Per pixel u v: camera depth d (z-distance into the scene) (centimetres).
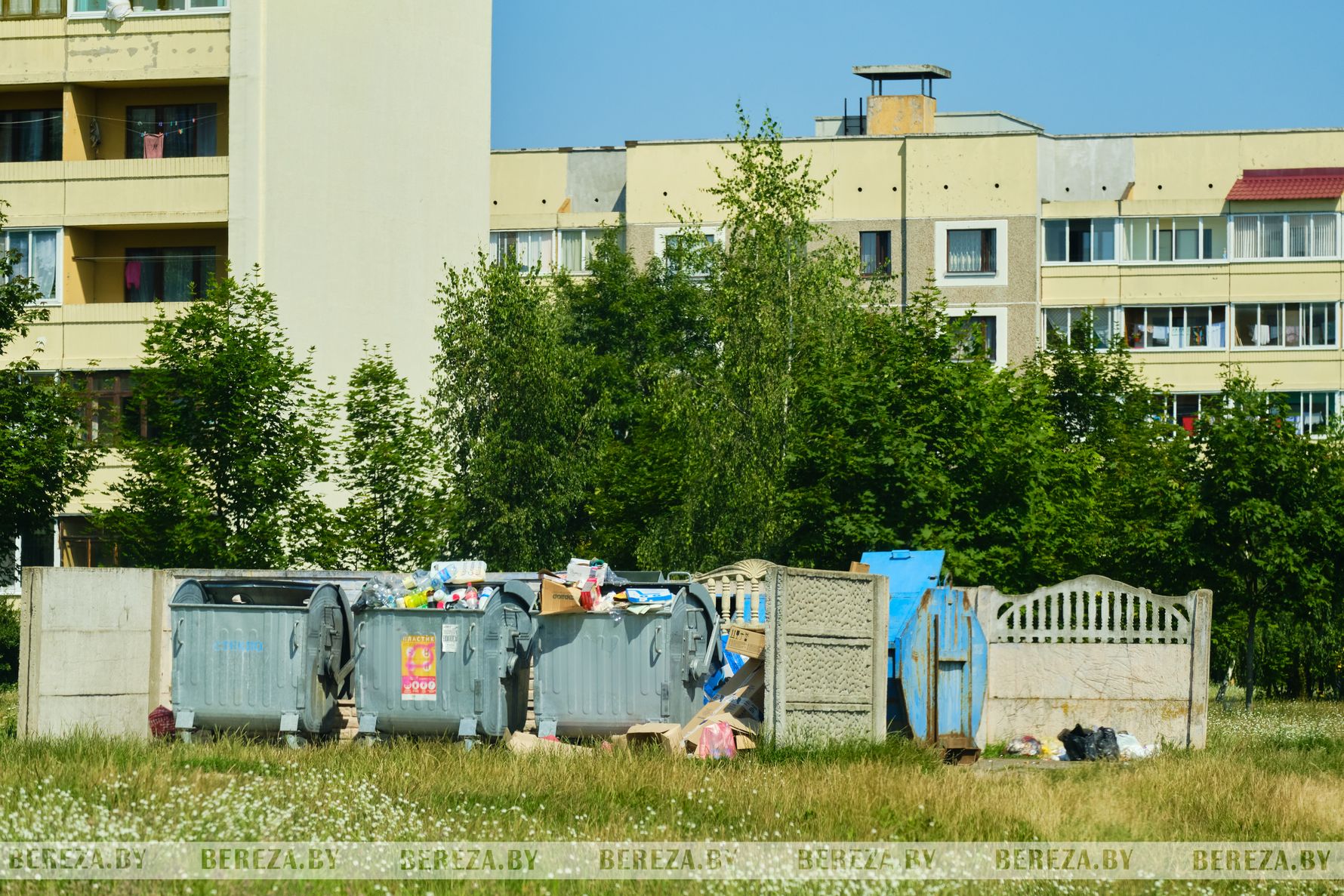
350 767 3141
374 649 3816
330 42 9050
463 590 3919
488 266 7819
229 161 8644
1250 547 6156
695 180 12294
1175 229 11912
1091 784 3206
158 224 8675
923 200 12062
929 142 12088
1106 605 4341
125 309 8550
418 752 3422
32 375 8544
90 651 3866
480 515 7438
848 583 3834
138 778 2867
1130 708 4306
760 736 3619
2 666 7069
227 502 6531
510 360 7519
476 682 3731
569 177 12975
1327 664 7438
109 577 3909
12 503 6856
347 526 6588
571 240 12556
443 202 9812
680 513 7125
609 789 2950
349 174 9188
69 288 8681
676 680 3784
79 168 8700
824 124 14575
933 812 2766
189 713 3881
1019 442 5766
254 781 2855
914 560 4359
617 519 8431
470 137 10044
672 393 7238
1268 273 11731
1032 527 5744
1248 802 2962
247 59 8638
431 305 9662
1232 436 6159
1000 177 11975
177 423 6531
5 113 9031
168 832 2381
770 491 6456
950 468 5800
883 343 6141
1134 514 6625
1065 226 12044
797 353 7050
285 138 8781
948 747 3888
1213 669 7775
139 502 6431
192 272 8881
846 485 5834
